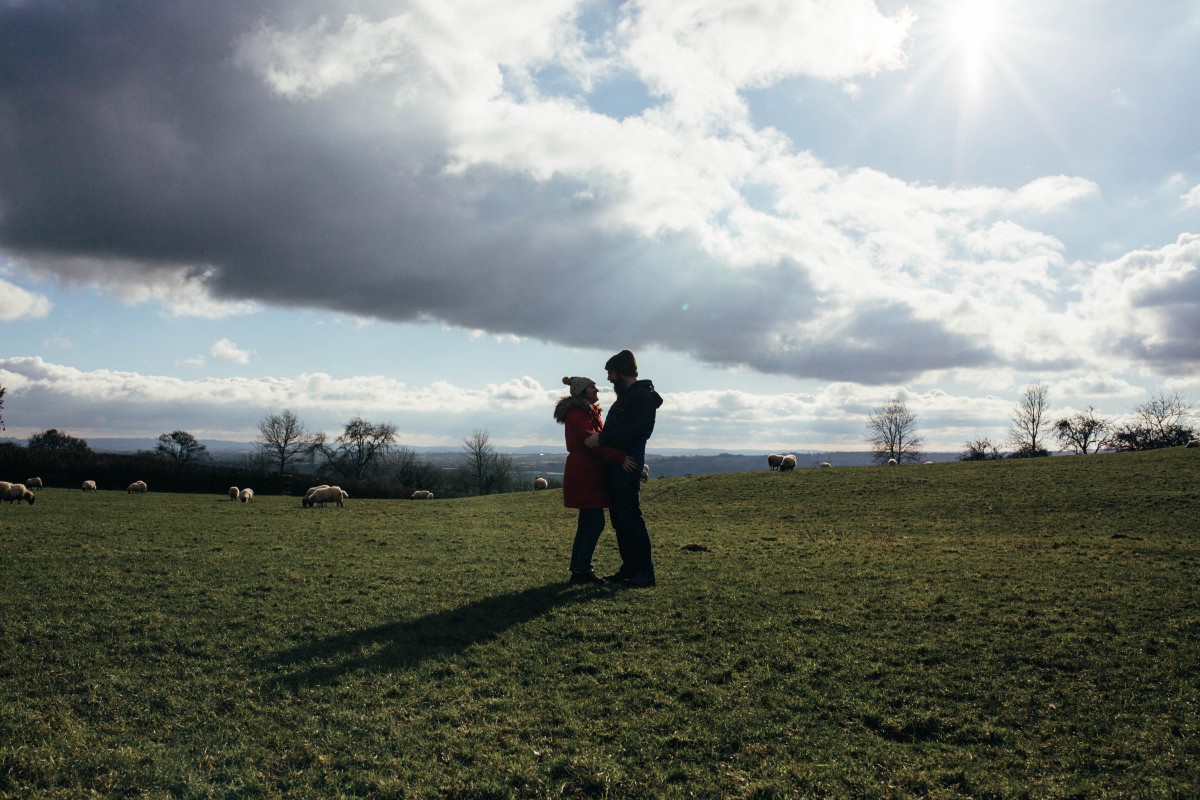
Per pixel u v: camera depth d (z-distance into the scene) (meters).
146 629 7.80
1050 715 5.95
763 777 4.92
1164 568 12.38
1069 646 7.50
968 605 9.31
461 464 110.75
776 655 7.32
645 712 5.93
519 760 5.04
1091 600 9.49
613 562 13.62
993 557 14.14
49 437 98.56
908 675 6.81
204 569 11.58
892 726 5.76
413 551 14.61
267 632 7.83
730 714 5.91
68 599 9.01
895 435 114.19
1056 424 111.19
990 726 5.76
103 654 6.95
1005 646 7.55
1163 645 7.48
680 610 8.98
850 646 7.62
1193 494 28.88
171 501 36.84
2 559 11.86
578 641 7.72
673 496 40.69
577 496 10.79
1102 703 6.14
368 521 23.81
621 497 10.79
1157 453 43.00
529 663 7.01
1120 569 12.26
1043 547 16.52
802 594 10.03
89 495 41.25
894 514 28.95
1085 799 4.66
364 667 6.74
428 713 5.77
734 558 13.87
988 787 4.80
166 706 5.79
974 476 39.12
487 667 6.87
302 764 4.92
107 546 14.05
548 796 4.61
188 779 4.63
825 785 4.82
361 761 4.96
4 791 4.36
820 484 40.53
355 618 8.48
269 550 14.33
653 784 4.79
